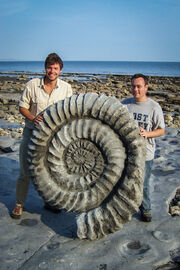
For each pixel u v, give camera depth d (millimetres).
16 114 12078
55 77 3561
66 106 3248
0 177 4965
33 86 3652
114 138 3168
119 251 3027
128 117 3133
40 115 3400
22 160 3652
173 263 2918
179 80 42500
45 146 3365
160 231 3430
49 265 2787
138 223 3615
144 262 2852
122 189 3119
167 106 15852
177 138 8094
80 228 3156
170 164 5949
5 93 19297
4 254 2949
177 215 4004
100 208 3213
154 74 77500
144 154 3158
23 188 3666
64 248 3061
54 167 3344
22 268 2744
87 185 3291
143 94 3621
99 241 3203
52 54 3537
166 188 4746
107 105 3156
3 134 8047
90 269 2742
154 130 3535
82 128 3215
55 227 3488
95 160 3266
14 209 3666
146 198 3623
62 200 3316
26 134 3662
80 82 34031
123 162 3170
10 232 3348
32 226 3500
